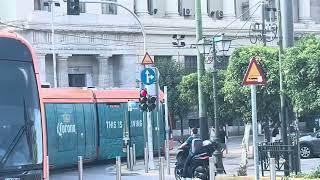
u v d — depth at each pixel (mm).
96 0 34375
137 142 32188
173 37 61469
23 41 10703
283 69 16562
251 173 21125
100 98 30516
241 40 62625
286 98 18891
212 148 18672
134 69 58469
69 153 28141
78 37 55344
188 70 59656
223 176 19203
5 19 55812
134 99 32188
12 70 10469
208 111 31203
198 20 22141
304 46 16516
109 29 56750
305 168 23031
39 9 56031
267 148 19172
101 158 30406
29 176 10242
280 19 19688
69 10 30734
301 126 48812
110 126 30797
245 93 23125
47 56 54469
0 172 9906
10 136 10172
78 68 57219
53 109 27438
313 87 15836
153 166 26016
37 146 10492
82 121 29125
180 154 19500
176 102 51156
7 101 10289
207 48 21547
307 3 71000
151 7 63875
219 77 30297
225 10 67125
